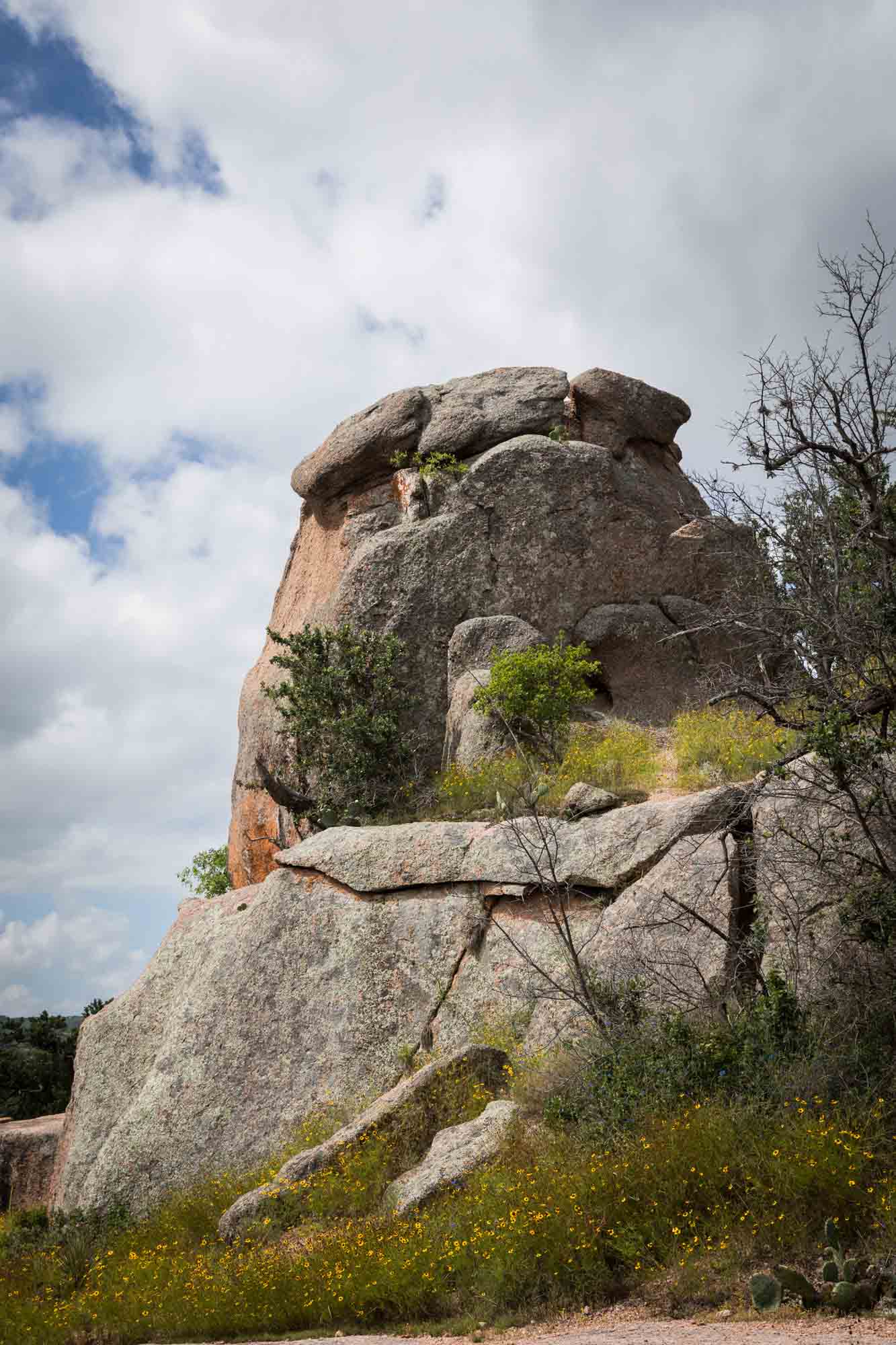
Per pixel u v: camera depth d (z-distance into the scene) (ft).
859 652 32.19
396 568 66.80
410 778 61.72
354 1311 26.21
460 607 66.08
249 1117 43.50
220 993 47.26
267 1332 26.61
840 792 31.50
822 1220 22.97
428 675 65.26
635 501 69.87
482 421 70.74
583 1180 25.80
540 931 42.47
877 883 30.68
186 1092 44.93
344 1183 33.06
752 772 47.44
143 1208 42.47
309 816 61.16
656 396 73.82
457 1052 37.55
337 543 72.54
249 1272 29.01
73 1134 49.29
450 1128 33.76
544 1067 35.09
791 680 34.88
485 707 58.18
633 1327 21.15
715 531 67.62
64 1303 32.22
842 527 34.27
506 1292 24.21
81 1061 50.98
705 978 35.50
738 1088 28.17
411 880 46.34
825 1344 18.03
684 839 39.78
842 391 33.45
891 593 32.78
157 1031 49.93
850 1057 27.73
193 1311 28.12
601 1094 30.45
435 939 44.91
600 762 53.11
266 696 73.61
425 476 69.56
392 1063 42.91
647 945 37.91
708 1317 21.12
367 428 72.18
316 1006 45.24
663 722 63.98
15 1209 55.36
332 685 63.00
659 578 68.44
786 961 33.35
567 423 72.43
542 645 61.57
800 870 34.01
